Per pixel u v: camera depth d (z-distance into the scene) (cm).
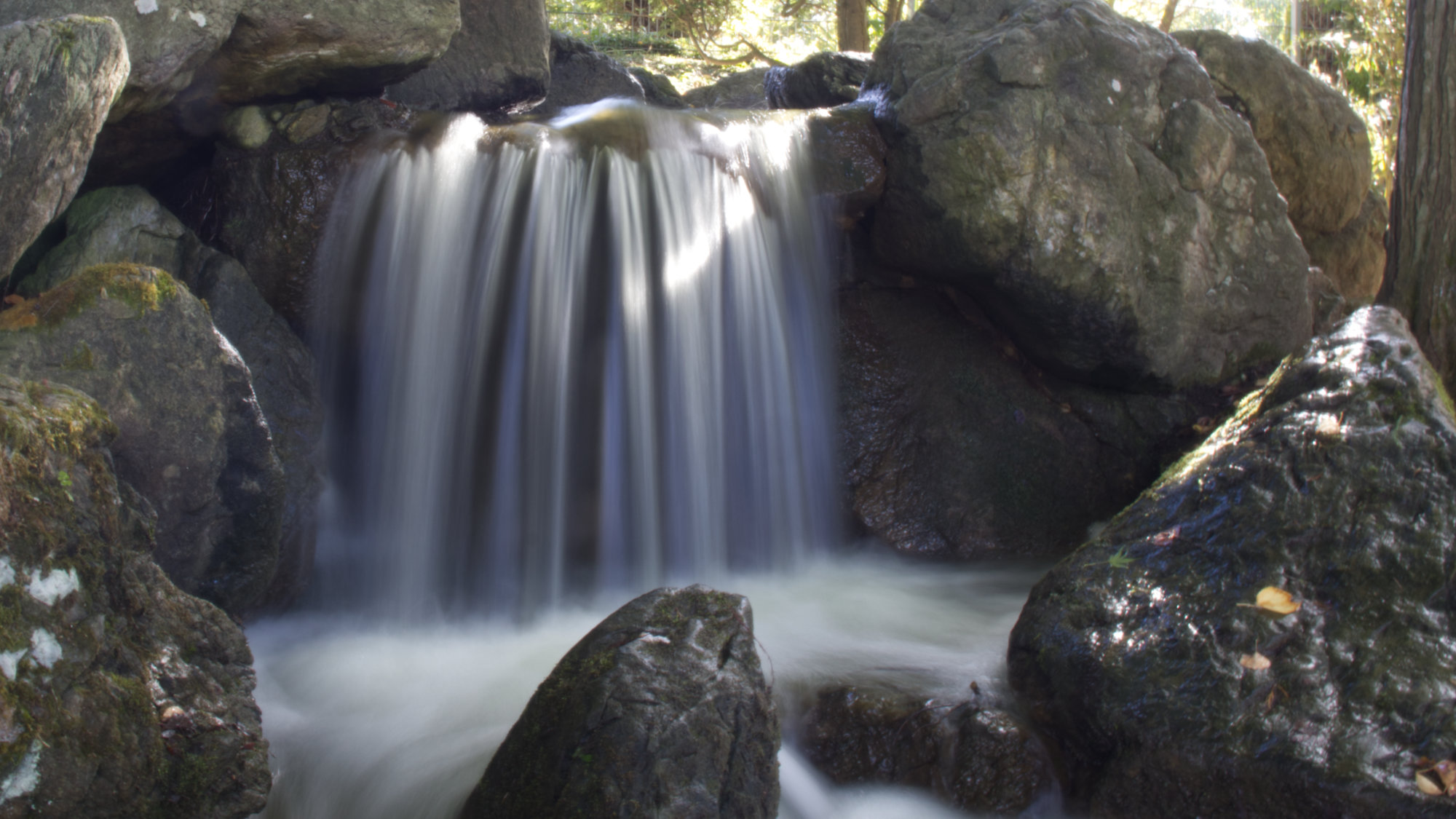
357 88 502
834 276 601
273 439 451
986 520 586
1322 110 732
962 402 607
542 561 504
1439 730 306
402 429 495
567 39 801
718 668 303
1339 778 301
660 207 518
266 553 389
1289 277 609
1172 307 575
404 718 384
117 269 330
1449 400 387
